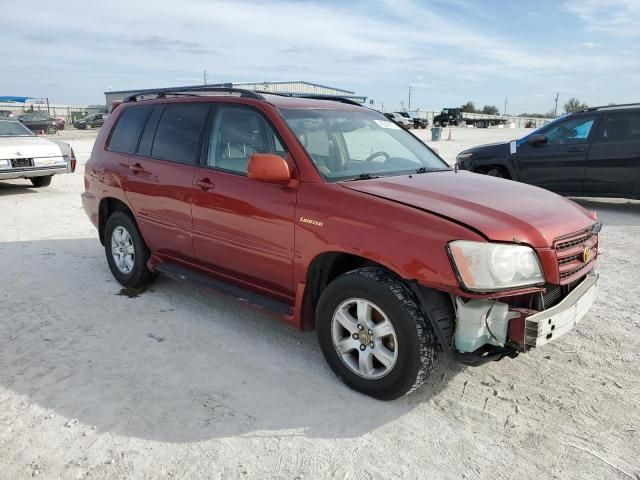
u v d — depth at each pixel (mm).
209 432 2963
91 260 6207
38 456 2758
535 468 2703
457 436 2949
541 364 3756
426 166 4324
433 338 3029
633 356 3885
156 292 5137
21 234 7461
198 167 4250
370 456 2779
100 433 2943
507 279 2863
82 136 35000
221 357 3830
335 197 3350
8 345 3998
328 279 3578
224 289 4152
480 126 68125
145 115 4988
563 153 9445
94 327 4328
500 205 3248
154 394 3334
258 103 3975
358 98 7359
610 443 2900
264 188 3713
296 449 2828
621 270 5949
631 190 8898
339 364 3410
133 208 4891
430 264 2885
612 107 9102
